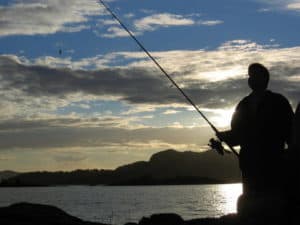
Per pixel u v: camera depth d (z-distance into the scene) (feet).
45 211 28.37
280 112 18.53
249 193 18.56
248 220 17.94
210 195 372.79
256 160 18.54
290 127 18.58
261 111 18.63
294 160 17.71
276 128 18.52
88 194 403.34
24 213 27.37
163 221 29.99
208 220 26.45
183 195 381.40
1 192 506.48
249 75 19.07
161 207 182.91
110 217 113.29
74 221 27.07
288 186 17.84
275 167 18.43
